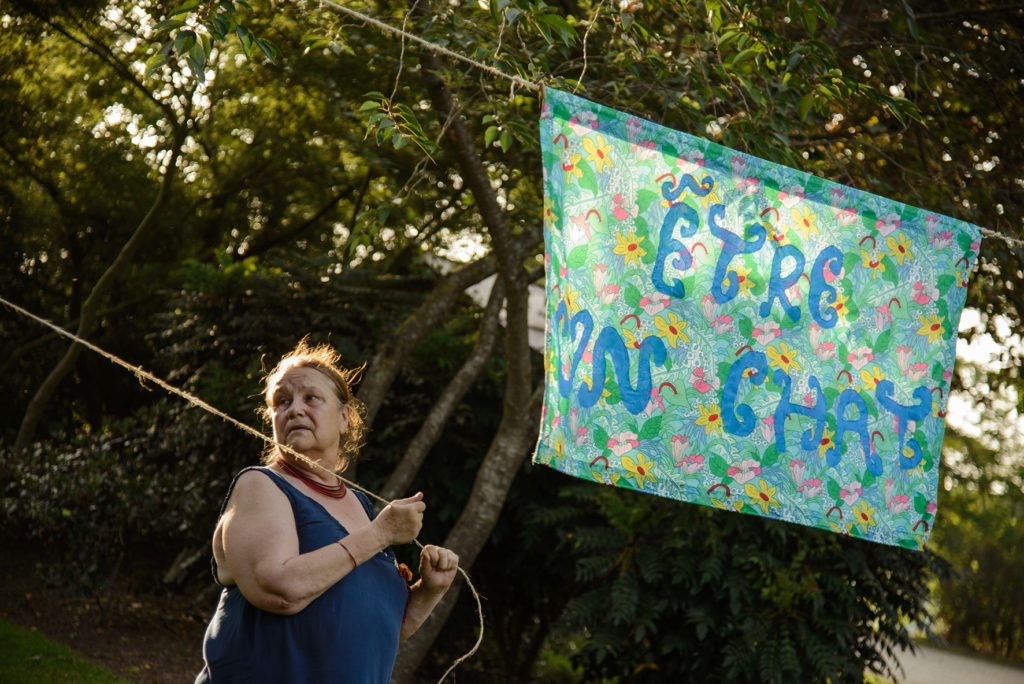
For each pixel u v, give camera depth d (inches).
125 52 358.9
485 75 209.5
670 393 103.2
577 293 99.0
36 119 401.4
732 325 107.0
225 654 78.1
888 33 242.2
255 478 81.4
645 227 103.3
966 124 247.6
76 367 437.4
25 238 425.7
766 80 189.0
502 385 296.0
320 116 394.6
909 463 116.0
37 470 294.5
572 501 290.5
